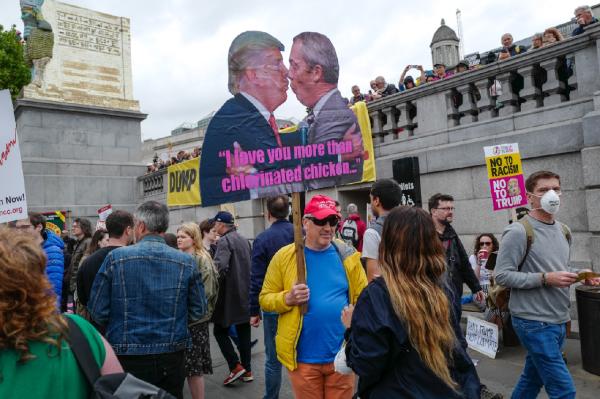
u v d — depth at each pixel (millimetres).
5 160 3699
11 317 1329
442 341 1927
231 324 4848
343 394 2967
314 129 3396
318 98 3422
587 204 6168
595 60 6355
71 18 19453
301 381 2943
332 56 3453
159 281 3006
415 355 1917
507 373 4879
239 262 4992
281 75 3355
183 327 3098
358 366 1969
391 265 2025
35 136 18266
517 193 5461
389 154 9398
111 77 20328
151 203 3201
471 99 8016
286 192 3318
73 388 1421
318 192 10977
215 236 6500
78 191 18875
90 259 3664
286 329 2992
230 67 3305
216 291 4359
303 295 2869
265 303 3107
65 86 19109
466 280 4477
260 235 4051
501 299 5508
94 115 19641
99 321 2980
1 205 3713
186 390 5070
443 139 8328
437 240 2053
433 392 1903
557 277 3129
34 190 17938
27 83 19359
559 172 6672
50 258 4562
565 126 6512
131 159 20516
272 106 3328
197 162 7645
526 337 3281
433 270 2014
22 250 1412
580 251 6406
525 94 7184
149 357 2910
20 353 1348
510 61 7246
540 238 3352
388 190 3518
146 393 1490
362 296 2061
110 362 1582
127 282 2947
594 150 6035
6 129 3693
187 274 3139
